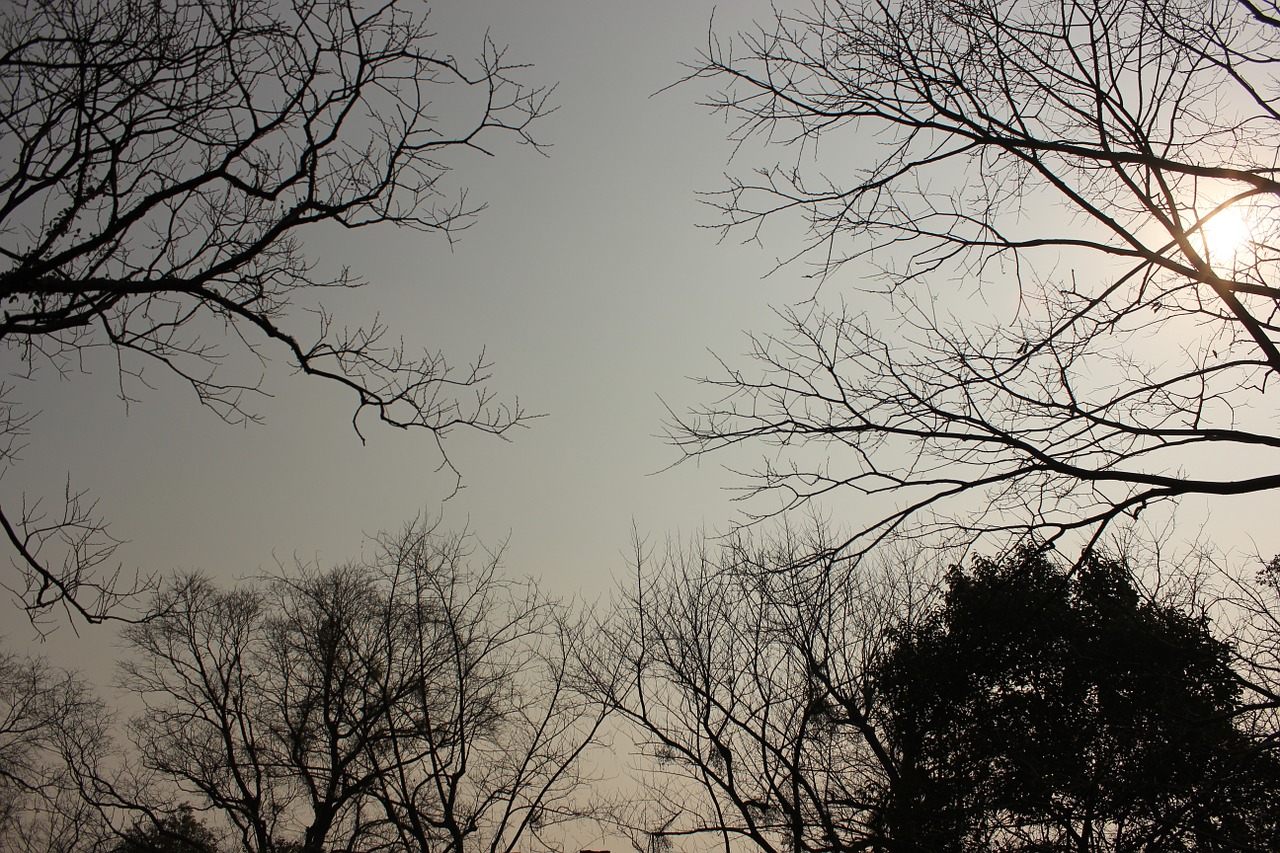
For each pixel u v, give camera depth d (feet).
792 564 25.91
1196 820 26.99
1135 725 29.78
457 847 57.52
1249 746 25.23
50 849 64.49
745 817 42.65
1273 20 20.36
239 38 20.70
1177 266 21.48
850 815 41.91
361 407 23.45
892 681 38.81
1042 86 22.94
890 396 24.39
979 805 34.24
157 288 20.30
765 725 44.21
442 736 62.08
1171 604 36.24
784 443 25.22
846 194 24.18
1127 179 22.07
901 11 23.29
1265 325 21.08
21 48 19.65
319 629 68.95
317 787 65.77
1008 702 34.04
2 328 19.47
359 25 21.16
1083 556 23.15
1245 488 20.40
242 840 69.00
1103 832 30.27
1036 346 23.32
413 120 22.47
